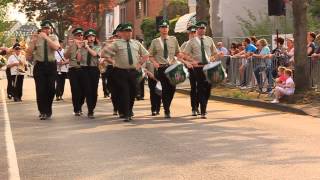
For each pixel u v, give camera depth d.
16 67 30.19
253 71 28.95
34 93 35.81
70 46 21.77
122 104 20.23
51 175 11.75
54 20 79.06
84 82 21.45
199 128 18.11
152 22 62.75
